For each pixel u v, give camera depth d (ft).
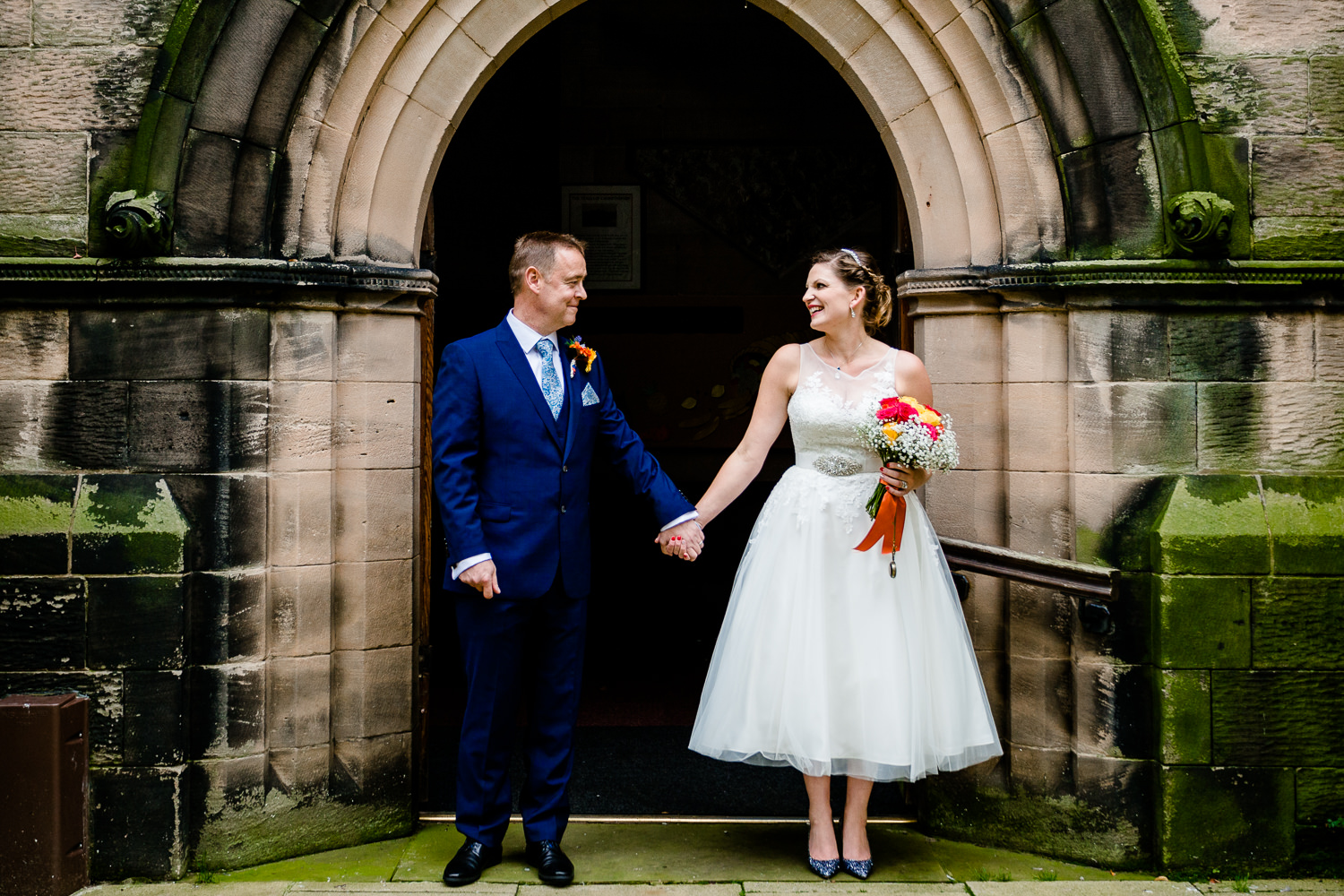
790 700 8.54
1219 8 9.45
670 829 10.14
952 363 10.02
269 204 9.38
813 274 8.94
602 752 12.84
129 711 9.00
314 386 9.57
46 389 9.23
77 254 9.28
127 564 8.99
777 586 8.81
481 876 8.90
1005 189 9.71
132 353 9.23
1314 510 9.11
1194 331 9.30
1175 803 9.04
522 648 8.77
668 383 20.90
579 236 20.74
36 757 8.66
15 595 9.02
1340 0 9.41
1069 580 8.87
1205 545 8.99
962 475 9.98
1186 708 9.01
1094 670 9.37
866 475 8.84
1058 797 9.55
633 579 20.58
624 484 20.56
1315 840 9.05
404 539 10.02
